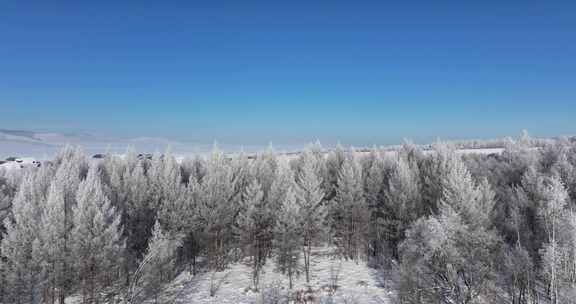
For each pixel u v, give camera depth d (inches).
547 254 687.1
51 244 890.7
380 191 1502.2
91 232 970.7
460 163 1282.0
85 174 1756.9
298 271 1342.3
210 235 1331.2
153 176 1441.9
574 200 1035.3
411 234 864.3
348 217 1465.3
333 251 1610.5
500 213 1094.4
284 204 1250.6
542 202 890.1
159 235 1079.6
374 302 1093.1
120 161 1828.2
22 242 870.4
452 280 767.1
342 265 1445.6
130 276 1173.7
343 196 1450.5
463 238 799.7
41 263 868.0
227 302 1132.5
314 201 1302.9
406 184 1317.7
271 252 1448.1
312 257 1549.0
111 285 1165.1
